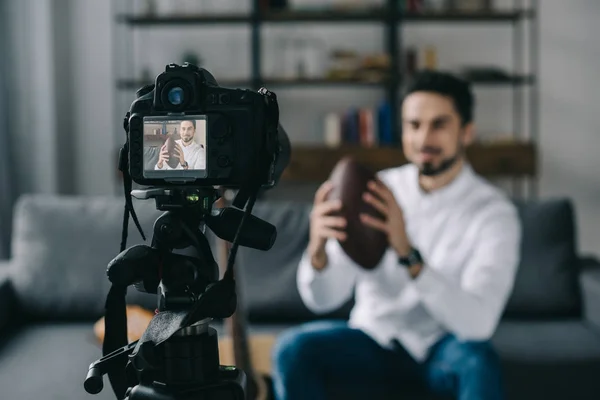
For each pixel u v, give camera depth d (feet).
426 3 15.11
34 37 14.07
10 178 13.50
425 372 6.21
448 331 6.31
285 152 2.74
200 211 2.58
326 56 15.40
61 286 7.96
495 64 15.78
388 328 6.33
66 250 8.04
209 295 2.37
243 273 8.13
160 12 15.15
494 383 5.74
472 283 6.16
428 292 5.76
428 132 6.53
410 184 6.93
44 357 6.86
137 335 6.02
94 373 2.48
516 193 15.80
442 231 6.68
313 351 6.15
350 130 14.98
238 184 2.49
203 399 2.50
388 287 6.48
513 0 15.66
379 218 5.94
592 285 7.95
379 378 6.34
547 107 15.80
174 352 2.50
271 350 7.00
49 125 14.24
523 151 14.67
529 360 7.04
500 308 6.13
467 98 6.65
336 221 5.95
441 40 15.75
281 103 15.88
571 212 8.46
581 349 7.27
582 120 15.78
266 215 8.34
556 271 8.21
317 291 6.52
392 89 15.07
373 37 15.76
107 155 15.72
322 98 15.87
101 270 7.97
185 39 15.71
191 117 2.44
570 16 15.65
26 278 8.00
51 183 14.32
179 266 2.50
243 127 2.43
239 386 2.55
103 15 15.55
